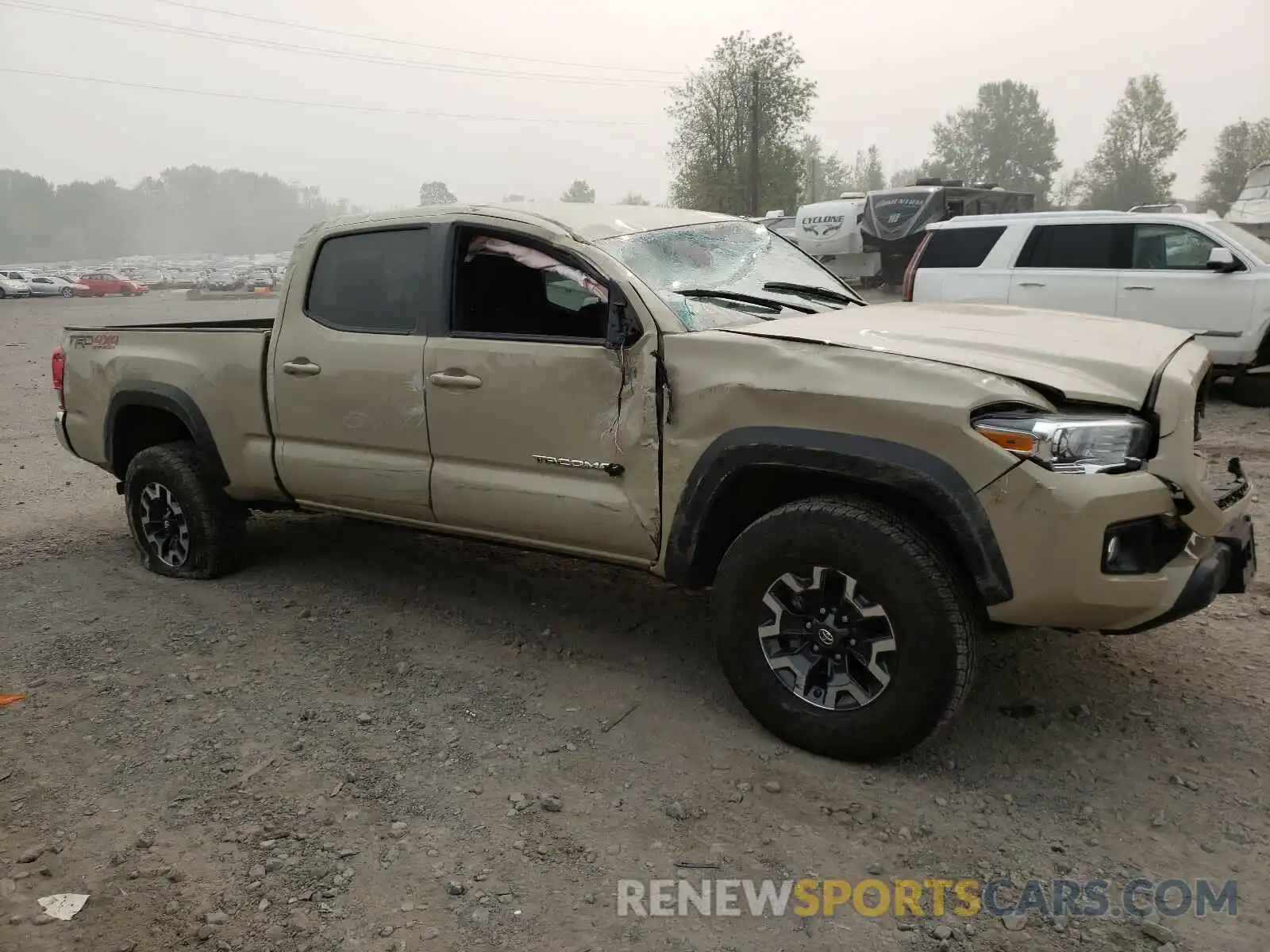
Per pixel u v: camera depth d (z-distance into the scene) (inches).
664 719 141.2
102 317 1136.8
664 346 134.8
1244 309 345.7
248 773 129.5
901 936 97.7
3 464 326.0
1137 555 114.9
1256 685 146.2
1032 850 110.0
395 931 99.3
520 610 184.1
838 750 126.6
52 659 166.1
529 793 123.4
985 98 4180.6
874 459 118.0
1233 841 110.7
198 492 197.2
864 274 1011.3
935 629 116.3
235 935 99.3
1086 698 143.8
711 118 1844.2
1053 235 388.2
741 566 130.8
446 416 156.3
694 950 96.3
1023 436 110.3
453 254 158.1
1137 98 3395.7
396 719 143.4
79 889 106.8
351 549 221.9
